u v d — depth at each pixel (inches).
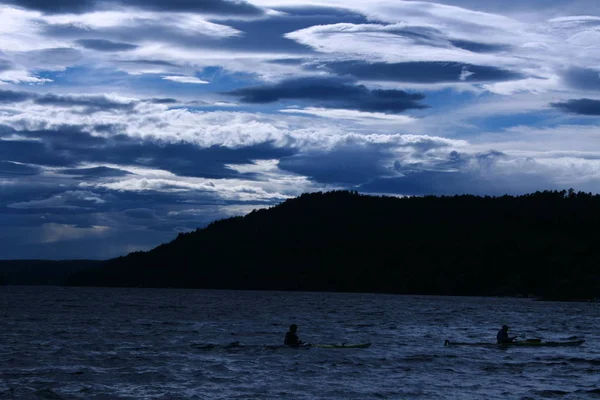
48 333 1953.7
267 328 2233.0
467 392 1083.3
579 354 1593.3
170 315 2928.2
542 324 2765.7
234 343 1621.6
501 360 1460.4
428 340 1902.1
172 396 1026.7
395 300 5949.8
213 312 3235.7
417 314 3334.2
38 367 1275.8
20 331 2009.1
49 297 5349.4
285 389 1089.4
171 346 1622.8
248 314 3095.5
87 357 1417.3
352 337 1962.4
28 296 5521.7
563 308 4790.8
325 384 1136.2
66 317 2701.8
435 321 2770.7
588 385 1157.1
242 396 1032.8
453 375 1246.9
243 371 1251.2
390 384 1145.4
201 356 1443.2
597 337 2139.5
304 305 4355.3
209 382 1141.7
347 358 1441.9
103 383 1123.9
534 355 1561.3
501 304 5413.4
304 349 1576.0
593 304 6033.5
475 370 1311.5
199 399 1008.9
